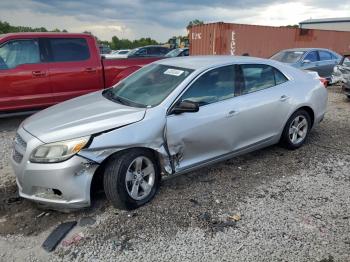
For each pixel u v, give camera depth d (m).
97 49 7.18
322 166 4.61
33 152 3.20
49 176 3.12
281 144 5.15
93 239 3.04
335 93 10.75
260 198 3.73
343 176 4.30
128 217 3.37
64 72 6.77
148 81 4.26
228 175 4.32
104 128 3.28
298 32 19.08
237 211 3.46
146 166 3.59
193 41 18.58
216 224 3.24
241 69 4.40
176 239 3.03
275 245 2.93
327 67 12.08
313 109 5.19
